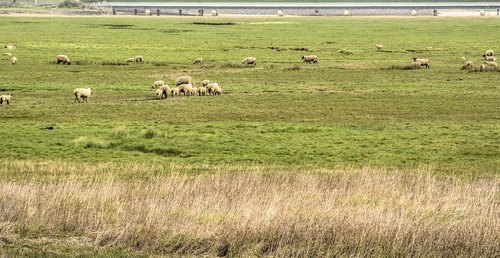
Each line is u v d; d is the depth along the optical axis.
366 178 96.81
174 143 141.75
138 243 68.44
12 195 79.44
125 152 135.12
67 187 84.56
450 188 91.38
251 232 68.31
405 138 148.75
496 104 195.88
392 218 71.00
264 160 128.50
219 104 192.38
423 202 81.06
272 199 78.88
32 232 70.56
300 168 119.00
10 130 153.50
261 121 169.00
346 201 80.31
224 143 142.75
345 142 144.62
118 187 86.56
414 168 120.12
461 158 130.62
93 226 71.06
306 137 149.38
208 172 113.38
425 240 67.00
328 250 66.25
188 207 76.44
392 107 191.00
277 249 66.62
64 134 150.50
